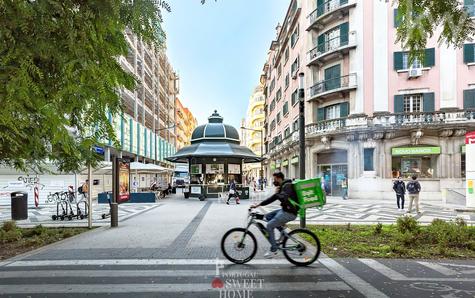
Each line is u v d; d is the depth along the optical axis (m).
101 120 3.83
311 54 31.33
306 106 32.00
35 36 3.03
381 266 6.25
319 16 30.31
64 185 23.22
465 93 24.72
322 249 7.59
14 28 2.93
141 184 38.78
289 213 6.32
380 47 26.41
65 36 3.11
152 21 3.22
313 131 29.44
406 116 25.36
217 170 25.88
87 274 5.80
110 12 3.15
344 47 27.17
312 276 5.62
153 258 6.88
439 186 24.44
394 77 26.08
